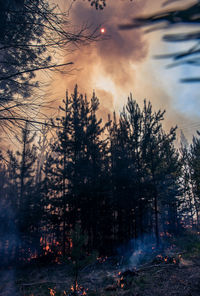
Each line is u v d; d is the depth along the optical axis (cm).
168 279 734
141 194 1447
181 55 52
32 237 1554
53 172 1568
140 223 1473
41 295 771
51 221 1509
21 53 419
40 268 1261
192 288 630
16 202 1538
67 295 720
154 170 1470
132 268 981
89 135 1545
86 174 1519
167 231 1959
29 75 431
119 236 1477
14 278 1072
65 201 1509
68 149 1541
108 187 1441
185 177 1925
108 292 705
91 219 1475
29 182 1584
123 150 1505
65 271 1089
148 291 659
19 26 400
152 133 1477
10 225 1492
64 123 1466
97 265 1111
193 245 1307
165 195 1659
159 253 1207
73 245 768
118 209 1505
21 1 406
